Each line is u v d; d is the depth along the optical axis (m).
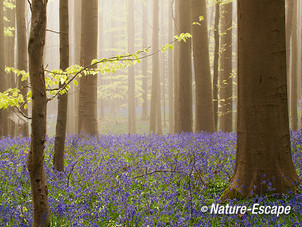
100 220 5.39
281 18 6.21
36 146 4.19
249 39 6.30
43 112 4.20
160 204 5.89
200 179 7.07
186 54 17.03
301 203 5.36
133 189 6.98
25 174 7.47
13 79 22.47
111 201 6.14
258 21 6.21
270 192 6.13
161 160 9.02
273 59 6.19
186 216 5.17
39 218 4.34
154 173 7.66
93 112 13.65
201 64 15.29
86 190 6.58
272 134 6.23
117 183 7.12
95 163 8.75
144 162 8.77
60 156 7.96
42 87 4.18
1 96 5.08
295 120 26.55
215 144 10.75
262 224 4.96
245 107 6.41
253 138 6.32
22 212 5.45
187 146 10.58
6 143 11.90
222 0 17.19
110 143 11.72
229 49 20.03
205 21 15.28
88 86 13.52
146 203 5.99
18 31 17.28
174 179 7.31
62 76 6.18
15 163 8.53
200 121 15.36
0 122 17.02
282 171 6.21
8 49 24.67
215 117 17.48
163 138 12.79
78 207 5.85
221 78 20.95
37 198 4.33
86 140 12.02
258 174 6.23
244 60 6.39
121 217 5.39
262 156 6.24
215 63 17.28
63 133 7.98
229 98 19.80
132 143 11.70
